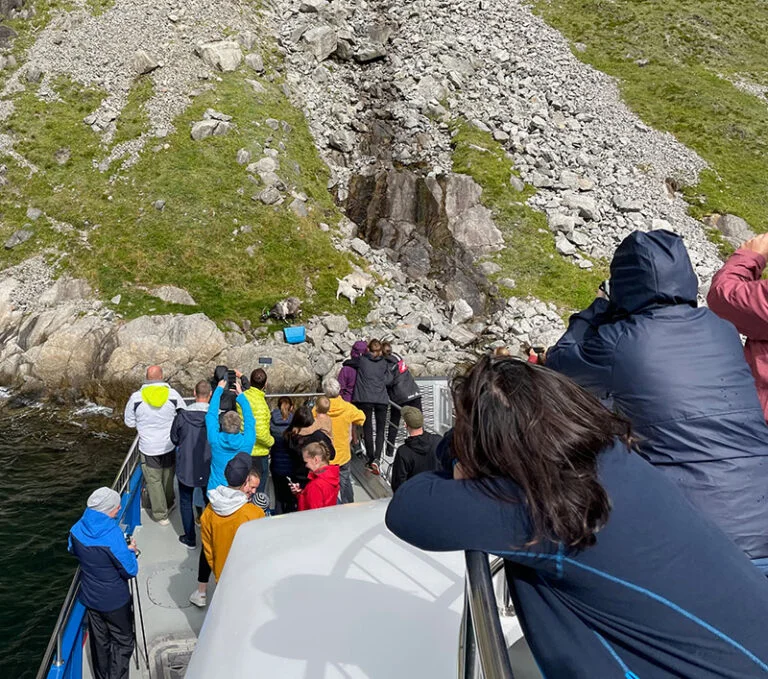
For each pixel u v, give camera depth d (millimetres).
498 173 30516
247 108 30828
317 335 23344
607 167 32438
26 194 26766
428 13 39344
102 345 21438
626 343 1923
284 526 2977
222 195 27125
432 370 22688
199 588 6645
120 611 5582
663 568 1366
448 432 1958
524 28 40906
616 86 38281
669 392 1837
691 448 1812
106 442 17594
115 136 28953
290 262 25781
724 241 29750
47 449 16938
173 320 21984
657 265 1968
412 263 28094
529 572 1546
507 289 26547
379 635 2357
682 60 41438
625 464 1489
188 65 31922
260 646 2322
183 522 7859
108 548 5438
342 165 31516
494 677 1402
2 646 9234
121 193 26938
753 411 1859
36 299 23266
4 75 30953
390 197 30062
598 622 1415
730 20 45906
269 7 37406
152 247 24984
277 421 8867
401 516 1587
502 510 1447
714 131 35844
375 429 10555
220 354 21719
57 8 33875
